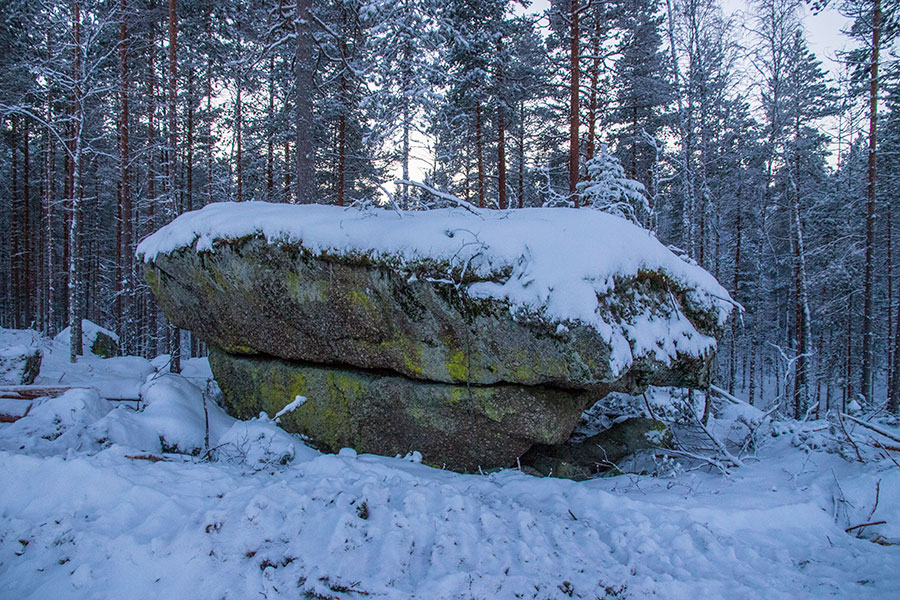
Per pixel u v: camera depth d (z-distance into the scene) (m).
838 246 17.30
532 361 4.67
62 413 5.39
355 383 5.80
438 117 9.30
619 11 15.09
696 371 5.40
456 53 13.96
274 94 18.12
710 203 17.22
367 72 8.83
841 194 17.19
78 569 2.88
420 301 5.08
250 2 10.94
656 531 3.60
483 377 4.95
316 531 3.24
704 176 16.19
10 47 16.20
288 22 9.88
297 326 6.01
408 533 3.27
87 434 4.95
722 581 3.03
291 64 10.98
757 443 6.23
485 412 5.09
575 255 4.73
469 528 3.38
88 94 11.78
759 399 26.67
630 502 3.99
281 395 6.41
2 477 3.75
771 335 30.22
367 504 3.54
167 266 6.94
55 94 15.12
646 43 15.65
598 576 2.99
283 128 18.02
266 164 21.52
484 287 4.78
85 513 3.47
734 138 17.30
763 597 2.84
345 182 19.48
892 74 13.49
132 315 17.14
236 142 18.17
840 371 21.03
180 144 17.52
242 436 5.36
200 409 6.46
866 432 6.19
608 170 8.55
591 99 15.24
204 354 27.23
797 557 3.36
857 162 17.16
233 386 7.00
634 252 5.13
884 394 23.62
